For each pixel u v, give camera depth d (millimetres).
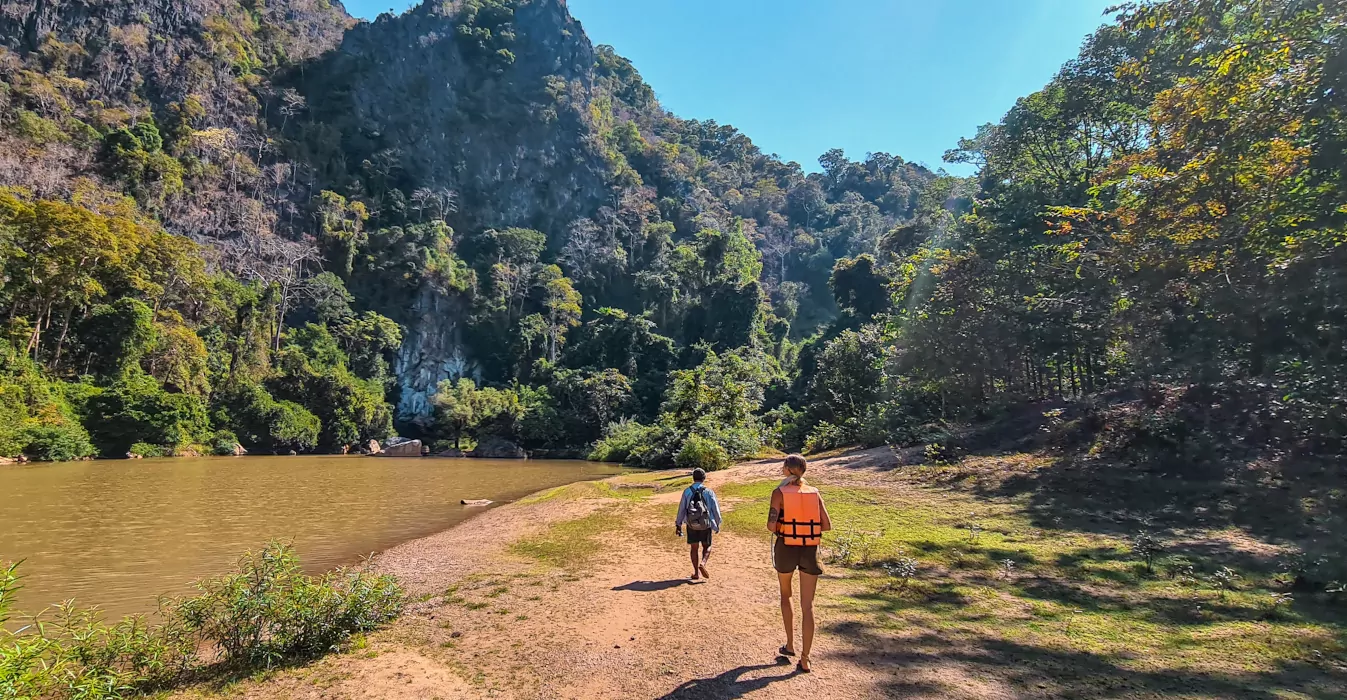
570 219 98562
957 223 35094
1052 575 6707
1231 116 10703
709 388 31094
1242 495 9180
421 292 74375
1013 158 29828
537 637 5285
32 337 36250
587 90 109938
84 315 40625
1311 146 9508
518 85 100250
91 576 8664
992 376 22469
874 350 31734
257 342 53438
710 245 87938
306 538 11719
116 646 4367
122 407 36125
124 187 56750
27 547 10602
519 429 59250
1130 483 10742
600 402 59375
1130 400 15523
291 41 89375
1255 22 11312
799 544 4453
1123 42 22938
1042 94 27625
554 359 76375
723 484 16562
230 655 4828
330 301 65188
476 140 93938
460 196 90188
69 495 17750
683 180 116250
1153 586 6152
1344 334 9438
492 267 81125
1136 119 23234
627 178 106250
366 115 86938
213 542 11156
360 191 81062
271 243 66938
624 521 11523
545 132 99250
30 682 3523
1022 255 21266
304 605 5094
